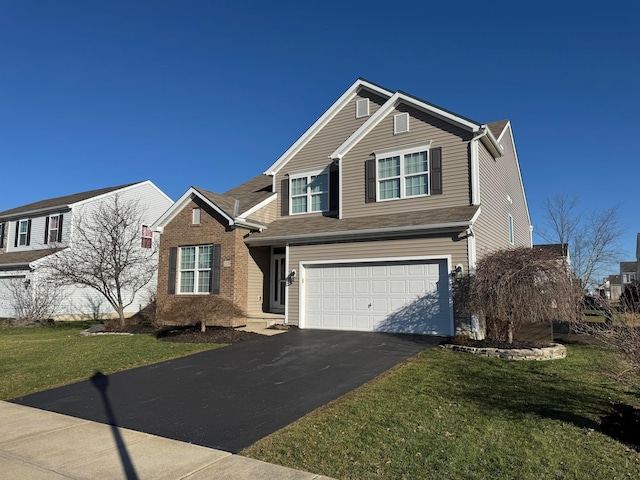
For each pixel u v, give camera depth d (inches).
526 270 418.3
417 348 438.6
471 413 247.9
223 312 571.8
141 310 1021.8
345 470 179.8
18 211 1101.7
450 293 498.9
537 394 288.4
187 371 374.6
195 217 679.7
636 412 226.5
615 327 255.3
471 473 176.6
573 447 202.2
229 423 243.6
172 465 187.6
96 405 286.5
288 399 286.0
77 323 877.8
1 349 506.3
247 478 173.2
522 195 862.5
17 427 245.1
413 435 216.2
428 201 565.9
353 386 310.2
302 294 604.4
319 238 593.9
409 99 589.3
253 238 640.4
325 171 689.6
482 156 581.3
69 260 898.7
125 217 937.5
